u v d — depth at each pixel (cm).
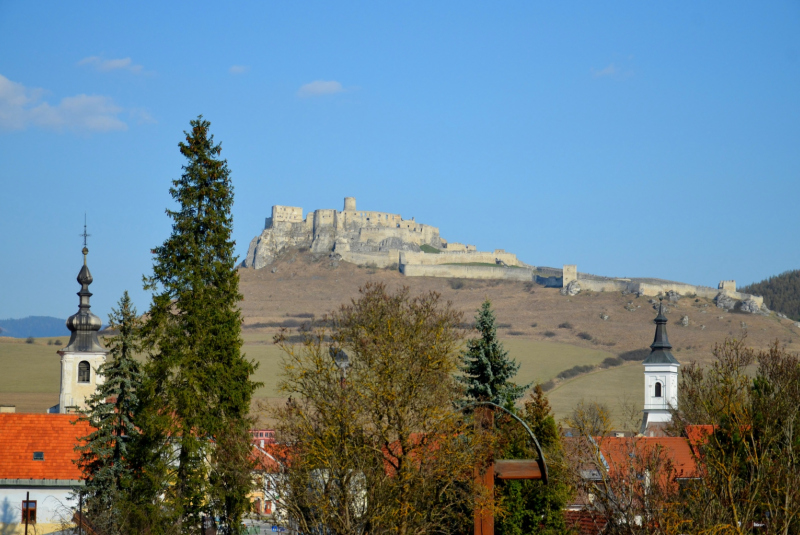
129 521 6988
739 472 5759
